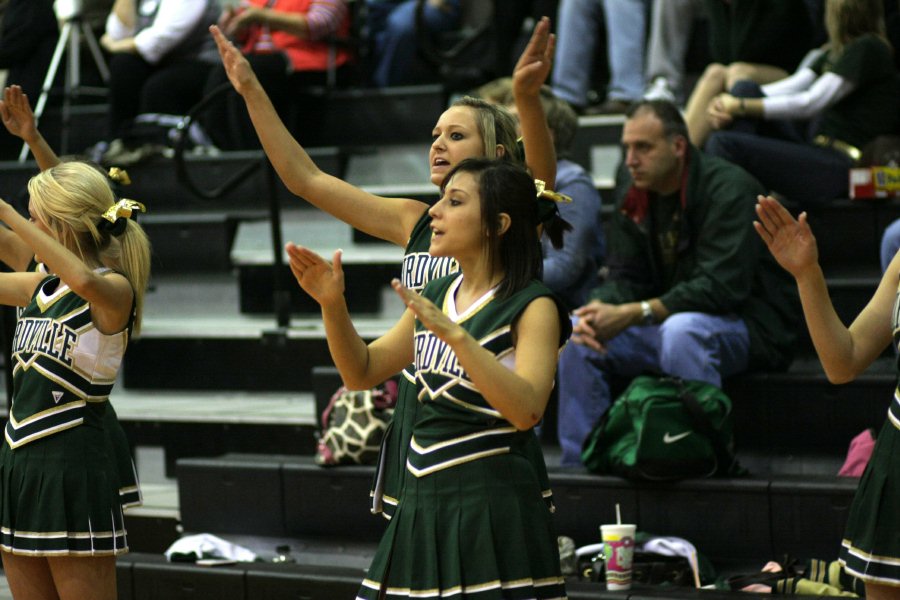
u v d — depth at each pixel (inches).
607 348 640.4
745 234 621.0
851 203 727.1
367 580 371.9
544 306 351.3
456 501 353.4
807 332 692.1
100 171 485.4
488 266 360.2
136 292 480.7
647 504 578.9
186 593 593.9
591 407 632.4
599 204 678.5
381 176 960.9
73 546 453.4
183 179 844.0
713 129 760.3
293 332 814.5
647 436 565.0
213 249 887.7
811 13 868.0
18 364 465.1
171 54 976.9
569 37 940.6
